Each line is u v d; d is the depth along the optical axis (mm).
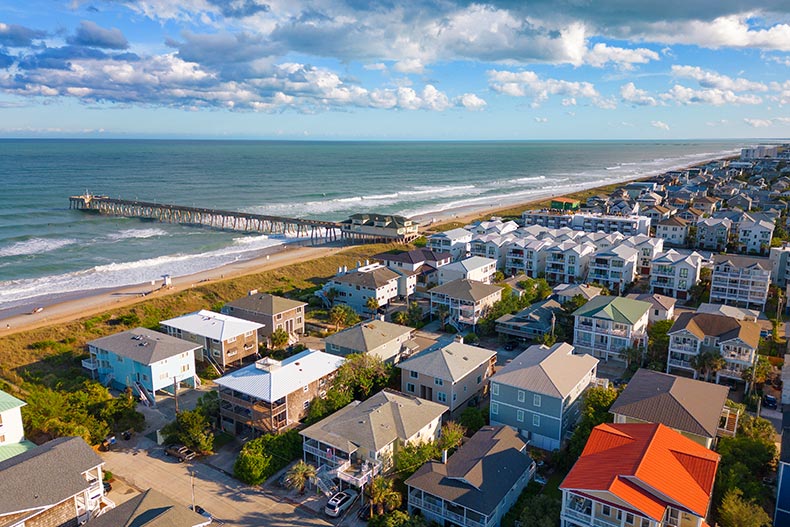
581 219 141500
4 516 34219
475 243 113000
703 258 111062
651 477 33250
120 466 47438
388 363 62250
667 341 64312
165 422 55031
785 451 39156
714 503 38344
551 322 73375
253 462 44719
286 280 107375
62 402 53281
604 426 40375
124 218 177250
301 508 41750
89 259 122750
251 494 43531
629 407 44969
